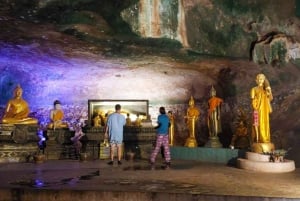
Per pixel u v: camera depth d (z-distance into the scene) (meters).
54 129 14.39
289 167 10.52
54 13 11.47
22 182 8.44
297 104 15.39
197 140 17.38
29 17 11.52
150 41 13.12
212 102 14.32
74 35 12.62
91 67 15.90
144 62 15.09
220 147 14.02
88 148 14.52
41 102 17.56
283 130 15.64
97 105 15.55
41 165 11.92
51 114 14.66
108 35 12.66
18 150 13.16
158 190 7.50
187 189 7.66
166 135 11.88
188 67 15.51
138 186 7.96
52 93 17.59
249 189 7.72
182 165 12.17
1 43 13.59
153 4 12.62
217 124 14.25
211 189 7.68
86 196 7.41
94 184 8.19
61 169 10.93
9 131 13.16
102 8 11.72
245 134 14.16
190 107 15.23
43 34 12.63
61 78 16.91
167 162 11.73
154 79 17.08
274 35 13.66
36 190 7.52
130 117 15.77
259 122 11.35
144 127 15.24
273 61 13.97
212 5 13.09
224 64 14.94
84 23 11.91
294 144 15.26
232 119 16.44
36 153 13.51
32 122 13.60
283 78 14.80
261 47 13.77
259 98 11.37
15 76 16.86
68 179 8.92
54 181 8.62
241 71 15.16
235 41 13.91
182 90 17.58
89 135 14.55
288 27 13.77
